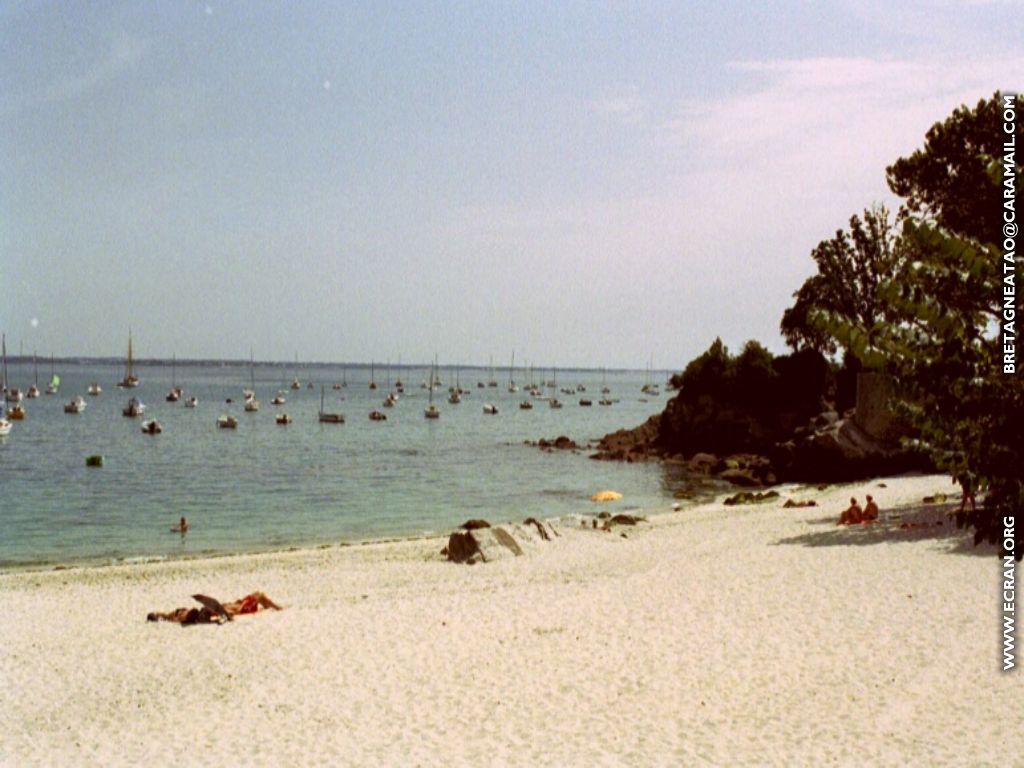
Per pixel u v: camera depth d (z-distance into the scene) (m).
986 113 34.22
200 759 13.98
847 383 84.38
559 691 16.25
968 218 34.03
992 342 10.16
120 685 17.91
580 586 25.25
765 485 62.44
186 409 162.50
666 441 89.94
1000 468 10.10
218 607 23.47
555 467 78.88
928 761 12.45
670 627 19.78
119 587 29.31
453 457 87.88
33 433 110.12
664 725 14.41
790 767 12.60
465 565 32.53
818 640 18.05
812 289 83.06
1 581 30.95
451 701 16.05
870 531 31.22
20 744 14.96
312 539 44.12
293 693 16.89
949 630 17.97
